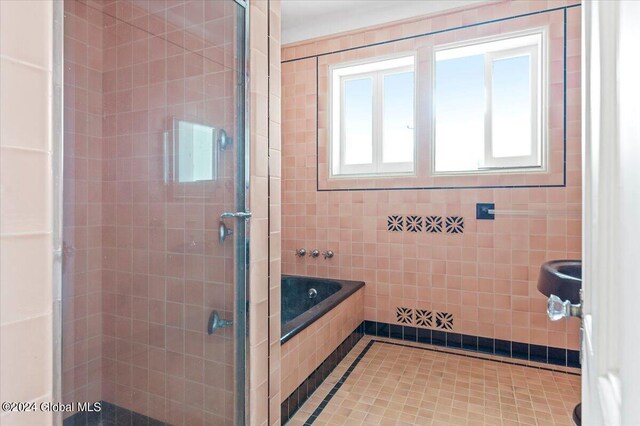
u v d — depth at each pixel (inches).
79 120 59.0
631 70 13.6
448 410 70.4
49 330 22.2
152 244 60.1
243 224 53.0
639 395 12.2
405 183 104.7
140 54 60.7
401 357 94.3
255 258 53.3
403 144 110.2
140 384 60.2
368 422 66.7
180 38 57.6
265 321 55.7
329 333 86.0
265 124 55.6
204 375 56.1
